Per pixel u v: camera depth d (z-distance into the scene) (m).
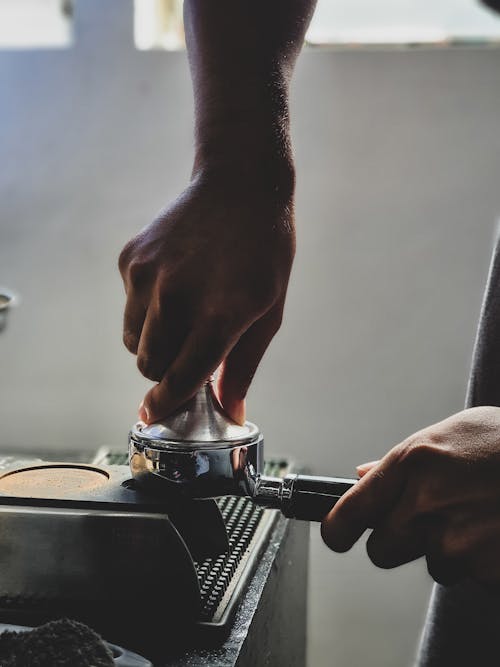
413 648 1.97
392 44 1.88
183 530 0.62
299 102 1.91
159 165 1.98
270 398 2.00
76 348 2.05
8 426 2.09
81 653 0.49
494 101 1.85
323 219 1.93
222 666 0.56
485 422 0.61
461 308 1.92
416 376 1.95
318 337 1.97
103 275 2.03
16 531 0.60
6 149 2.01
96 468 0.71
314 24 1.91
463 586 0.90
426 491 0.58
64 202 2.01
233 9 0.68
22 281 2.05
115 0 1.94
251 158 0.65
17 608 0.60
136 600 0.59
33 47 1.98
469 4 1.87
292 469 1.06
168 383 0.61
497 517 0.57
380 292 1.94
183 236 0.61
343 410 1.98
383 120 1.89
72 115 1.99
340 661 2.00
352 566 1.99
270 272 0.63
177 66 1.95
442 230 1.90
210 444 0.61
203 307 0.60
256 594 0.66
